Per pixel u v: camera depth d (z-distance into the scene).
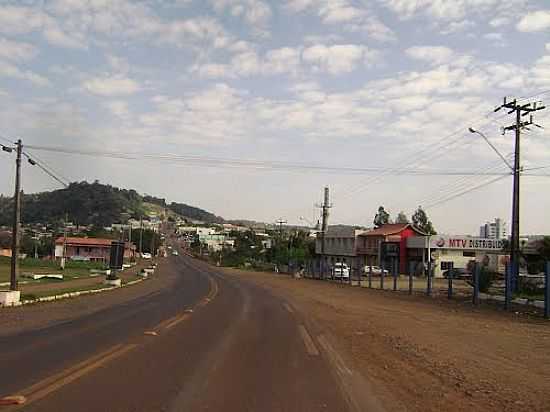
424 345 14.72
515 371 11.17
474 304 29.62
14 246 25.66
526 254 59.91
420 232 77.19
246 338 14.82
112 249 43.94
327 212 66.62
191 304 26.62
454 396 8.76
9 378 8.75
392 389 9.10
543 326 20.17
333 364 11.27
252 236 148.75
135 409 7.07
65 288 33.69
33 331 15.07
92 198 142.38
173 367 10.12
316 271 69.19
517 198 32.12
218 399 7.80
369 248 81.69
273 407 7.50
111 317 19.41
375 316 22.98
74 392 7.88
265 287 46.12
